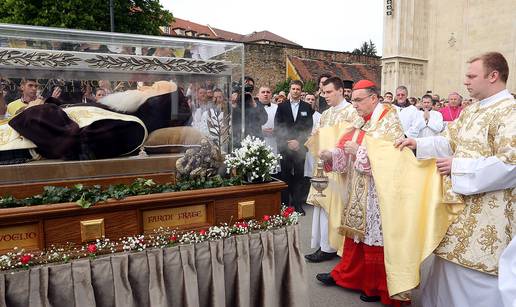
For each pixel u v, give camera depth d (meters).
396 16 14.32
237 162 2.42
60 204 1.92
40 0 11.80
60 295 1.86
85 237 1.96
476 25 13.21
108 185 2.27
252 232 2.35
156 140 2.47
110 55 2.36
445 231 2.48
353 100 3.11
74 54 2.28
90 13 12.12
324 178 2.95
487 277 2.33
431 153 2.65
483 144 2.31
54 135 2.20
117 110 2.44
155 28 14.22
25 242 1.89
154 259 2.05
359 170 3.04
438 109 9.79
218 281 2.21
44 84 2.32
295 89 5.56
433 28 14.48
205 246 2.19
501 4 12.52
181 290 2.13
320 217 4.00
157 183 2.39
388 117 2.89
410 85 14.60
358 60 23.47
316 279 3.61
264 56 20.17
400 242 2.61
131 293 1.99
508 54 12.43
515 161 2.14
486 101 2.37
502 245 2.26
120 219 2.05
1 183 2.07
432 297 2.76
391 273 2.64
